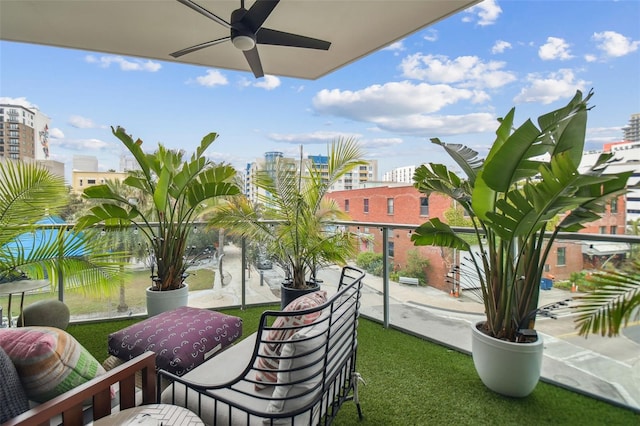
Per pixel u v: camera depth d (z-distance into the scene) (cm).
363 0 250
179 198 321
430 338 280
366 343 277
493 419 183
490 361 202
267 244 339
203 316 212
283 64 370
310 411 125
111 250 299
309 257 326
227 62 366
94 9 258
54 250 266
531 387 197
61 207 279
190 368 172
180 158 341
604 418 184
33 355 110
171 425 107
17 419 91
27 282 262
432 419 183
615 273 155
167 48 328
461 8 258
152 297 299
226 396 140
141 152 305
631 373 189
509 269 205
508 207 176
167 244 314
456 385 215
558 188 155
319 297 160
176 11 263
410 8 259
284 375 123
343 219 355
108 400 114
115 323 325
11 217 254
